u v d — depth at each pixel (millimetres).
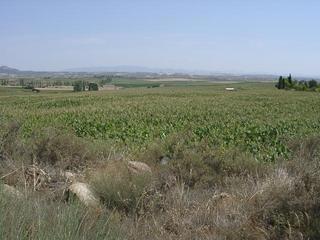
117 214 5809
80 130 21953
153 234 5566
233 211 5938
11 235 3818
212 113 35062
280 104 49062
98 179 6906
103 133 20969
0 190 4863
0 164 7652
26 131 16625
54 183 7383
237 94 77062
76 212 4668
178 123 25891
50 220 4387
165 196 7047
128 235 5074
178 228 5836
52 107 47719
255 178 8289
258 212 5828
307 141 13086
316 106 45875
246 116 32875
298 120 28516
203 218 6043
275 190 6121
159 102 52219
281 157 12461
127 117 30047
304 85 108125
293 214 5449
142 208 6332
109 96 68562
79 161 9289
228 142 17625
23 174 6977
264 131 21984
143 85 188875
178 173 8578
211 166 9250
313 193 5695
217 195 7062
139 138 18828
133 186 6699
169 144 11180
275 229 5363
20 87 146625
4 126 10094
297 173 7133
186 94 76812
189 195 7219
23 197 5059
